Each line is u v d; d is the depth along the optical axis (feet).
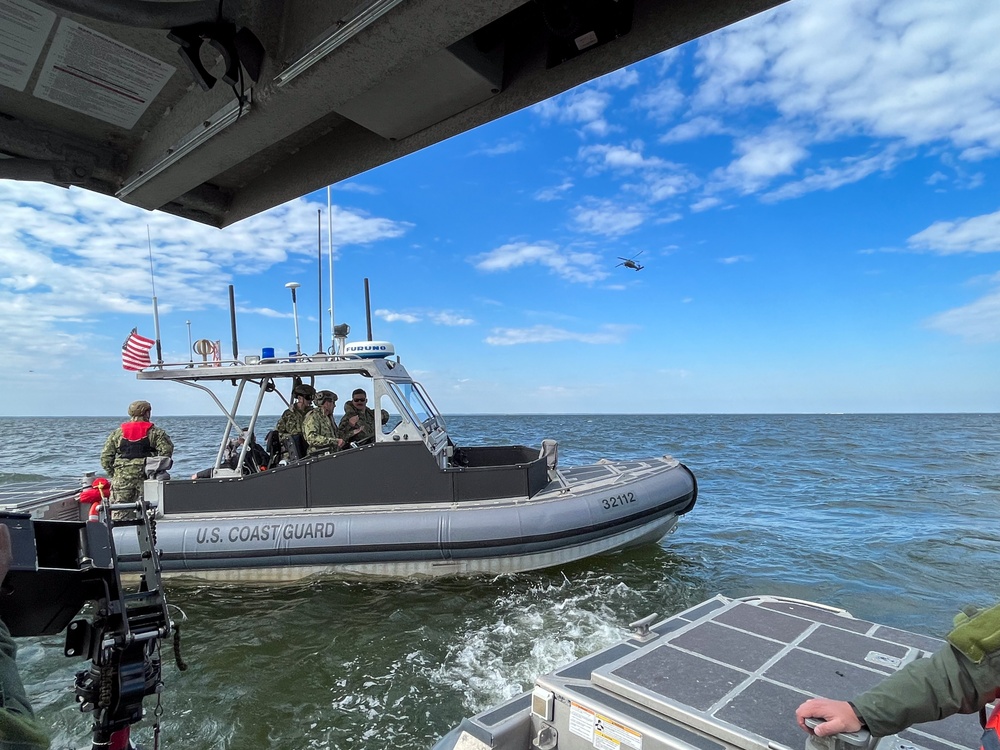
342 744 11.04
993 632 3.89
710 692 5.71
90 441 122.21
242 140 5.69
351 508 20.97
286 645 15.44
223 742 11.14
